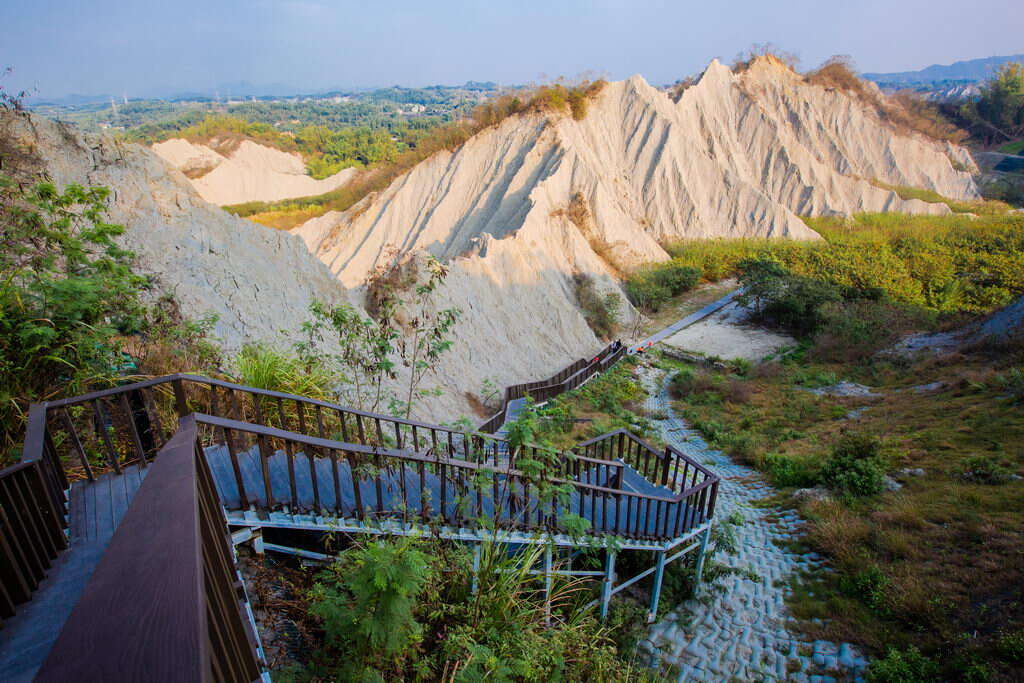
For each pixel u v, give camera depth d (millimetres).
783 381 26547
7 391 5055
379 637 3596
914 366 25203
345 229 52125
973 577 8852
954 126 97125
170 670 1441
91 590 1738
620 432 10180
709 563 10367
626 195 53062
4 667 2705
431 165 52688
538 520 6547
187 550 1963
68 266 6352
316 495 4977
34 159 12031
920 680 7250
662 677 7551
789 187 60719
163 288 11992
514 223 40625
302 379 7938
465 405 20688
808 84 70938
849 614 9039
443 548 5527
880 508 12203
